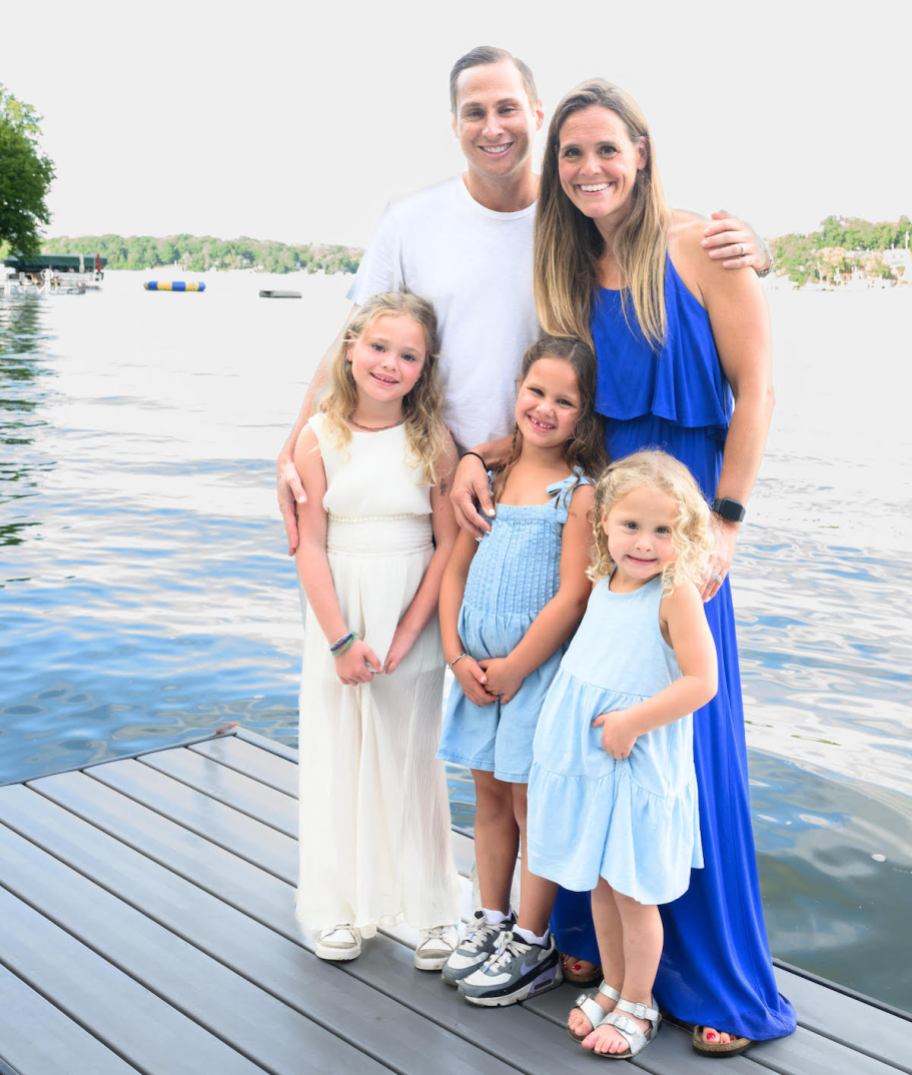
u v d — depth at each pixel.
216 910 2.96
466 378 2.79
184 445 12.99
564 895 2.71
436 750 2.83
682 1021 2.50
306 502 2.76
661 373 2.49
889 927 3.48
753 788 4.45
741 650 6.15
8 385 18.94
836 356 26.00
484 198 2.75
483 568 2.63
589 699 2.36
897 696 5.49
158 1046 2.42
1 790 3.66
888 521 9.23
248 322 40.41
